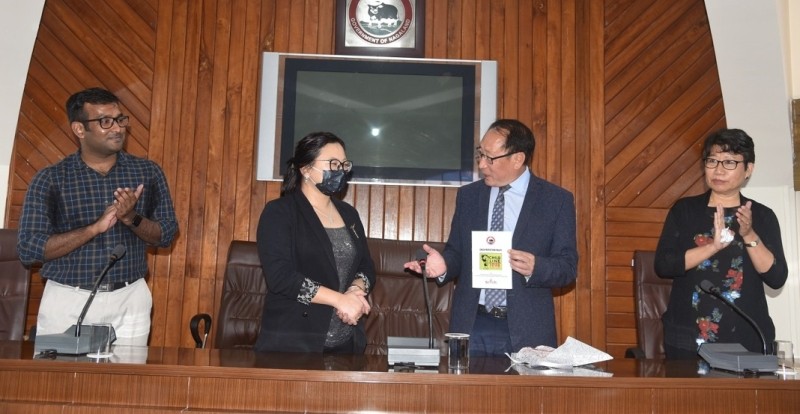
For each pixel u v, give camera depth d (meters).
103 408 1.77
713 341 2.46
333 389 1.80
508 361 2.19
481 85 4.01
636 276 3.27
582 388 1.83
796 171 3.92
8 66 3.79
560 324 3.96
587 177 4.03
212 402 1.80
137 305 2.79
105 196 2.76
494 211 2.69
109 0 3.99
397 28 4.04
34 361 1.81
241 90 3.98
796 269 3.87
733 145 2.51
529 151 2.65
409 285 3.49
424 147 4.00
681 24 4.11
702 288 2.30
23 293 3.19
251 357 2.08
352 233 2.66
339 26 4.02
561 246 2.60
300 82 3.99
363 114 4.00
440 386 1.80
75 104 2.66
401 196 4.00
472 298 2.60
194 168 3.94
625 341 3.96
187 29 4.00
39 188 2.67
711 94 4.07
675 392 1.84
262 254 2.45
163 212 2.88
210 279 3.89
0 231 3.22
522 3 4.10
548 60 4.07
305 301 2.35
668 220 2.69
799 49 3.97
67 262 2.68
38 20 3.78
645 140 4.06
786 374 1.98
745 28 3.74
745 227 2.37
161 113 3.95
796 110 3.91
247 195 3.94
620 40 4.11
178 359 1.97
